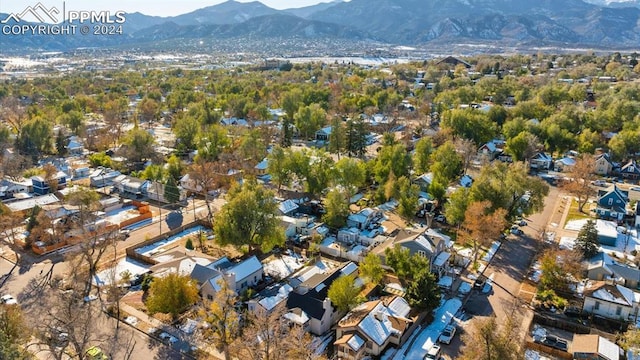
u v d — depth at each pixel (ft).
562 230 251.19
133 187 304.30
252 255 220.43
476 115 405.39
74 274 187.21
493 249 229.45
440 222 259.80
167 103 604.08
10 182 301.84
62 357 145.59
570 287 194.29
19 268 206.28
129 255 220.02
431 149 332.39
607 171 346.54
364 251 216.13
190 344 155.84
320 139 454.81
